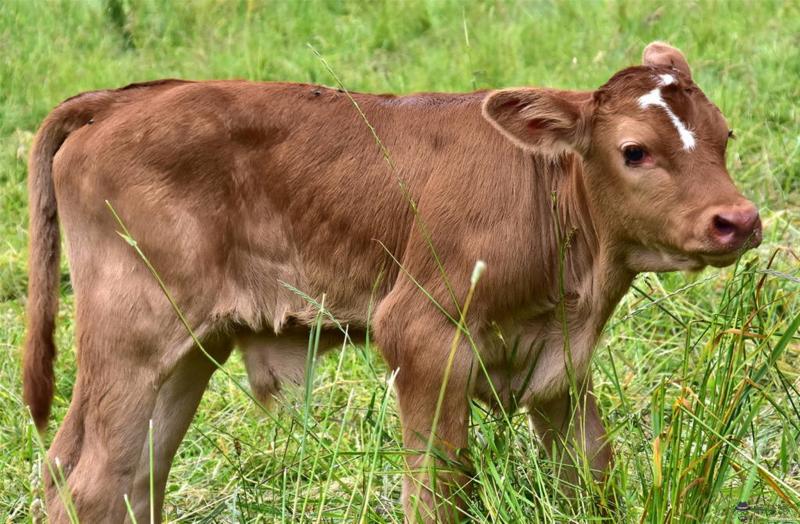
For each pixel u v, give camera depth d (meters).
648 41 11.62
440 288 5.73
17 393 7.64
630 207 5.47
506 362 5.95
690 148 5.31
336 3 13.33
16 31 12.68
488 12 12.86
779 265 7.86
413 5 12.98
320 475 6.59
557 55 11.55
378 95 6.13
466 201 5.75
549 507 5.45
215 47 12.31
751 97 10.39
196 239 5.90
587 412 6.08
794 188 9.43
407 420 5.85
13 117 11.12
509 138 5.54
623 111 5.44
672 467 5.24
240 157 5.96
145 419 6.03
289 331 6.11
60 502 5.95
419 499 5.58
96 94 6.21
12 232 9.63
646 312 7.91
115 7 12.98
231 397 7.59
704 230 5.19
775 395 6.83
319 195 5.95
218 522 6.51
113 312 5.98
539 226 5.77
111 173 5.96
